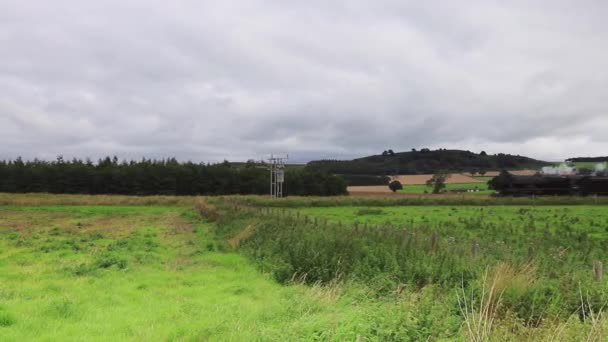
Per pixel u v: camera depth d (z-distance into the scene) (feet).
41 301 32.65
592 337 20.72
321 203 205.46
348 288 34.60
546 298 28.02
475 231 90.43
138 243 71.15
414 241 47.83
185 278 43.55
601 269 32.78
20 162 333.01
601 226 102.22
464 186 394.11
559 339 21.35
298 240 51.90
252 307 30.78
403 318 23.34
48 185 306.35
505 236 72.95
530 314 26.40
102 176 314.55
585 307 27.04
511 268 31.65
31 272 45.55
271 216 84.17
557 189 242.78
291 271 42.32
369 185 434.30
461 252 41.96
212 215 118.01
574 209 170.81
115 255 57.00
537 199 208.85
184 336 24.88
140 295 36.24
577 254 48.75
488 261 36.88
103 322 28.12
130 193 316.60
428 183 391.45
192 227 103.86
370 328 22.33
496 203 209.97
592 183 236.43
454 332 23.72
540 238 67.87
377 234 51.88
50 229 99.55
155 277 43.96
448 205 210.38
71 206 198.49
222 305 32.04
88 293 36.37
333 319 23.94
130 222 120.98
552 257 40.29
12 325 26.71
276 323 26.71
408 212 160.76
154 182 320.91
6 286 38.68
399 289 32.01
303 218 83.25
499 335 21.72
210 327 25.67
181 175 326.85
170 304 33.04
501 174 261.03
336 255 42.42
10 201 201.36
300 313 28.22
